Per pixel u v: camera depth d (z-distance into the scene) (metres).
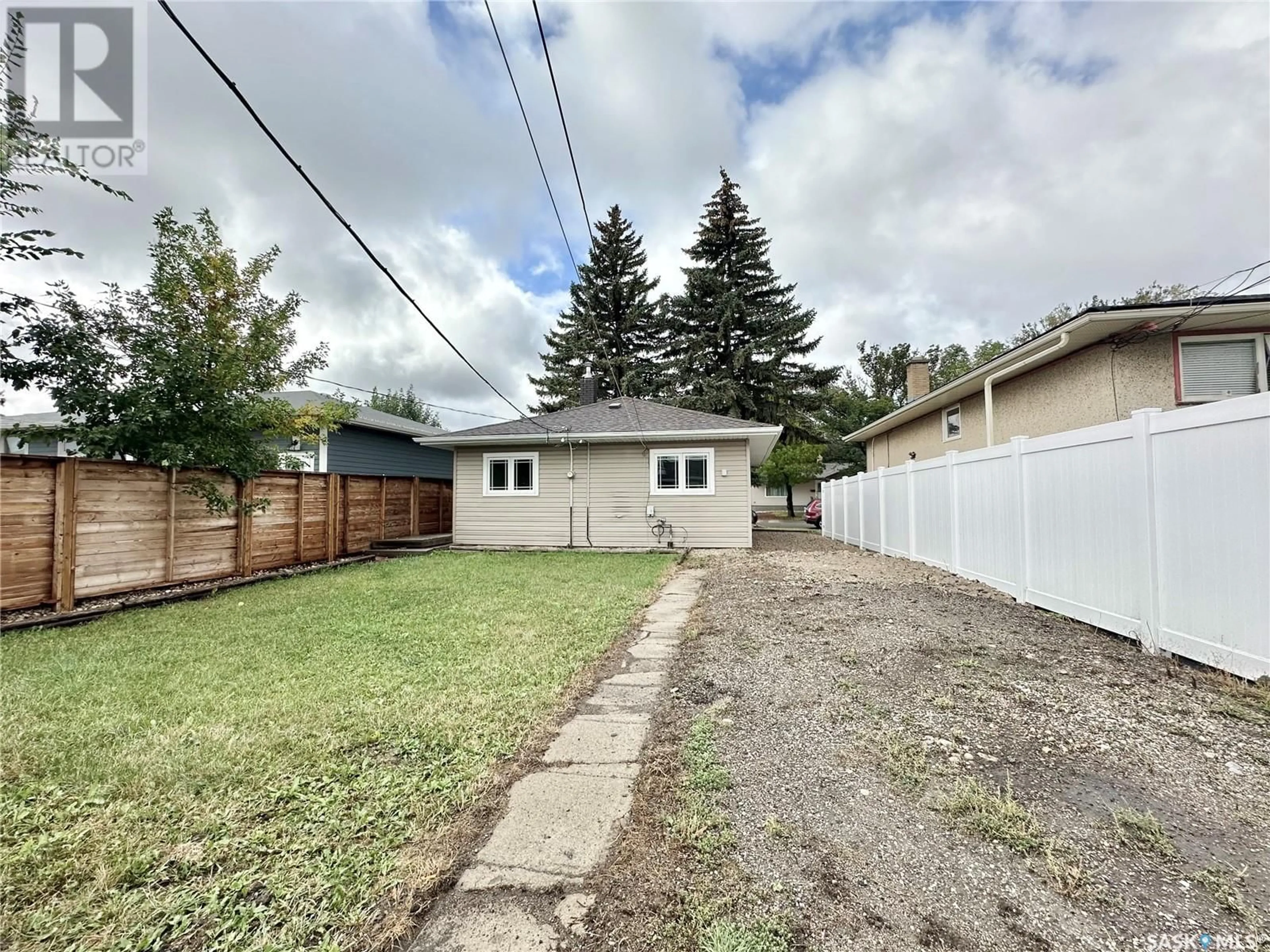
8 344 6.10
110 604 5.96
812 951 1.41
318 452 14.33
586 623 5.15
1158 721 2.59
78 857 1.84
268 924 1.57
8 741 2.70
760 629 4.62
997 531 5.78
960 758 2.35
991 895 1.58
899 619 4.67
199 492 7.29
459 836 1.96
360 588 7.13
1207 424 3.20
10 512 5.35
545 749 2.64
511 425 12.75
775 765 2.38
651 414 13.02
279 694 3.37
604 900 1.62
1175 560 3.44
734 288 26.67
